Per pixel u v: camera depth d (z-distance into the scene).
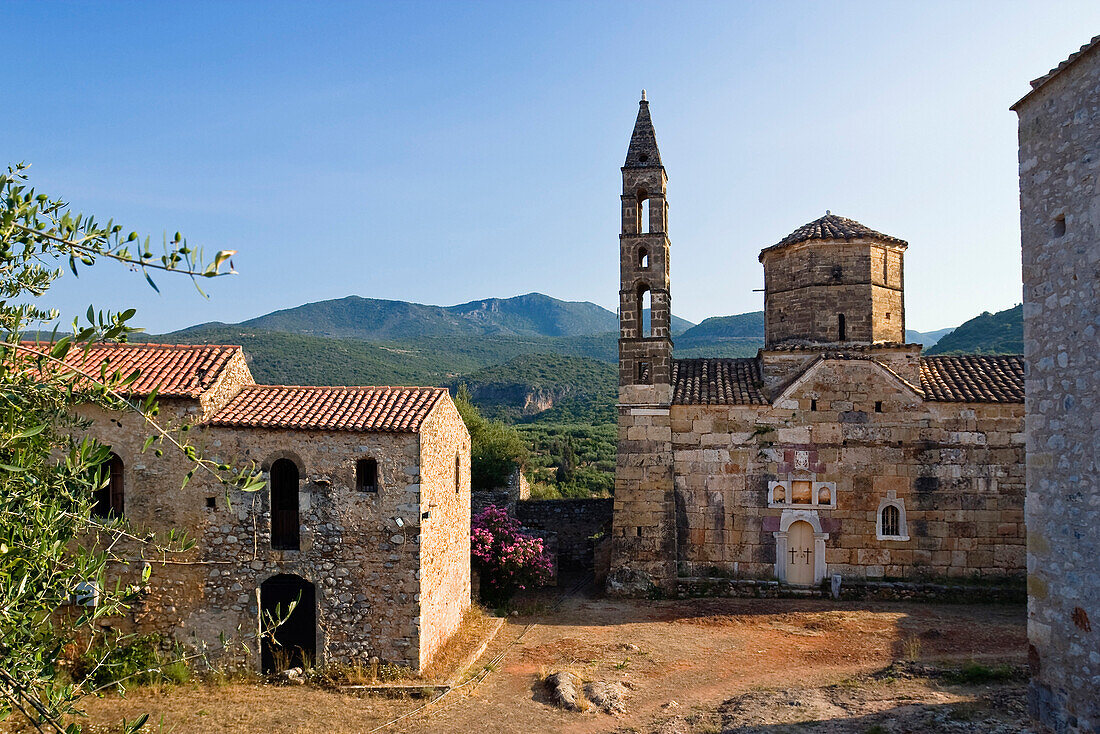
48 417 11.64
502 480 40.47
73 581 8.77
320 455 18.91
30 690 7.70
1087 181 11.48
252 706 16.80
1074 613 11.53
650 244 28.69
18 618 7.77
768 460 27.14
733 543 27.11
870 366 27.00
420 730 16.05
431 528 19.84
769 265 30.86
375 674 18.42
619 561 27.44
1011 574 25.89
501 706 17.48
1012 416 26.25
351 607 18.72
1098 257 11.18
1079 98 11.70
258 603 18.72
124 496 18.73
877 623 23.23
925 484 26.44
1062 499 11.84
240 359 21.34
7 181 7.39
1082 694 11.33
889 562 26.36
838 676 18.73
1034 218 12.62
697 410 27.59
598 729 16.27
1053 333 12.11
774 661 20.28
